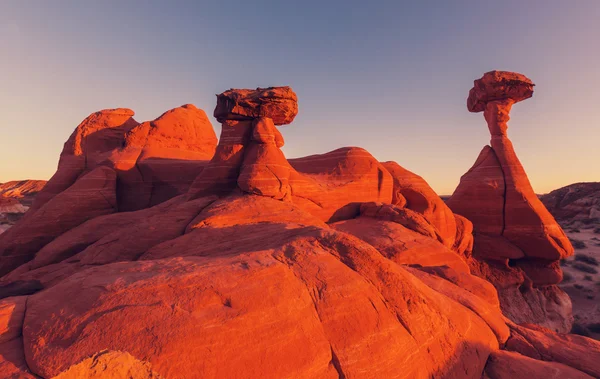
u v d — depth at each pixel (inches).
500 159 1042.1
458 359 261.7
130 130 1157.7
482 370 274.4
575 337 350.3
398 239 690.8
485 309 364.8
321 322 224.8
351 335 223.9
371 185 1038.4
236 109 858.8
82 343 172.7
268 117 881.5
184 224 661.3
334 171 1044.5
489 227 1019.9
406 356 233.1
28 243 784.3
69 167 1071.6
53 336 179.2
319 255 292.8
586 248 1694.1
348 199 978.1
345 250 307.3
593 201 2664.9
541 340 335.6
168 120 1242.0
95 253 592.4
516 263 999.0
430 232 794.2
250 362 184.2
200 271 239.8
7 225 1931.6
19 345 179.9
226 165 853.8
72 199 865.5
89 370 140.6
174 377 164.6
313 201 898.7
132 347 171.5
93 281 228.1
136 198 1021.2
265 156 821.9
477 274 960.9
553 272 946.7
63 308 200.7
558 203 3004.4
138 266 264.4
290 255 292.0
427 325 267.0
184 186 1076.5
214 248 483.5
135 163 1047.0
